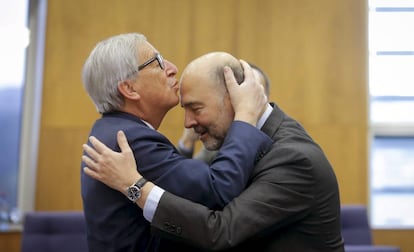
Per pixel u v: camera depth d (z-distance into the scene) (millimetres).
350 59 7152
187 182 2473
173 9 7285
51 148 7109
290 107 7117
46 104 7168
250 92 2666
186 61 7211
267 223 2434
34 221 5098
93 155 2469
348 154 7039
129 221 2580
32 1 7570
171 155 2568
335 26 7199
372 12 7430
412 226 7066
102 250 2590
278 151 2566
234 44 7223
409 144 7281
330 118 7098
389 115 7324
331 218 2592
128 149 2469
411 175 7234
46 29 7273
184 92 2701
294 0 7262
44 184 7051
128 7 7293
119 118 2691
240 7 7273
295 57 7172
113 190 2564
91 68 2684
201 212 2385
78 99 7172
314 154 2592
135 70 2658
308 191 2512
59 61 7223
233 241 2355
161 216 2396
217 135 2725
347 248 4375
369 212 6988
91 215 2617
